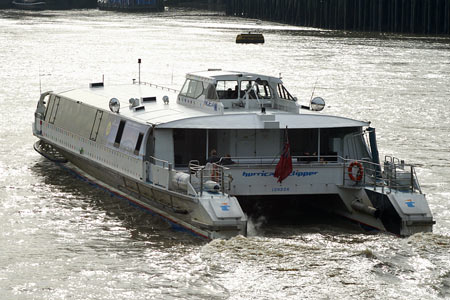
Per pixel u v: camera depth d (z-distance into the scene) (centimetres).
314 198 9288
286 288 6738
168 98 9731
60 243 7962
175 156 9006
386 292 6644
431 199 9838
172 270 7194
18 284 6862
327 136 9125
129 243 7962
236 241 7712
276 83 9356
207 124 8438
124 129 9212
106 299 6600
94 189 10231
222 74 9238
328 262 7300
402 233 7950
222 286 6812
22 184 10438
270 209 9294
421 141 13875
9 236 8169
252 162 8888
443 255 7481
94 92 11350
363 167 8638
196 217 7900
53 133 11556
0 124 14900
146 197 8912
